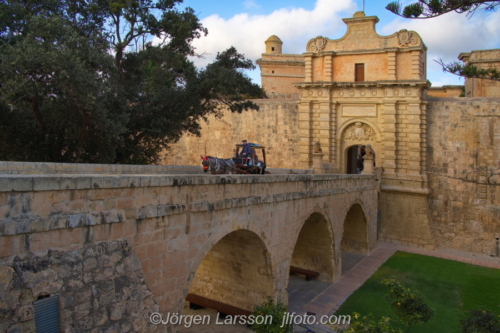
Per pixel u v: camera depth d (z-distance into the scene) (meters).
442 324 17.42
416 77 31.81
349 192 24.28
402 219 32.28
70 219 8.01
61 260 7.82
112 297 8.45
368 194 28.31
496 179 30.31
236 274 17.00
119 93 23.25
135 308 8.80
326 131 34.72
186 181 11.02
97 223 8.55
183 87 27.11
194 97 25.33
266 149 38.81
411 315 14.07
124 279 8.82
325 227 21.44
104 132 19.94
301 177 17.78
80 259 8.15
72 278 7.87
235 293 17.11
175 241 10.74
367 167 30.36
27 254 7.36
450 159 31.89
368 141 34.16
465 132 31.38
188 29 25.75
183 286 11.05
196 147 42.22
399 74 32.56
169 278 10.58
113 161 22.88
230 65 27.56
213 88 24.94
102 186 8.69
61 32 18.84
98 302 8.19
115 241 8.96
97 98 19.14
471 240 31.12
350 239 29.36
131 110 24.19
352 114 34.31
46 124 21.48
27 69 16.70
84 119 19.59
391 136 32.47
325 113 34.75
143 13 24.98
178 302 10.89
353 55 34.09
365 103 33.72
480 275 24.98
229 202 12.75
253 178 14.16
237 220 13.34
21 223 7.22
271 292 16.08
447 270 25.77
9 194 7.14
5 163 11.94
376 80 33.12
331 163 34.34
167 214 10.39
